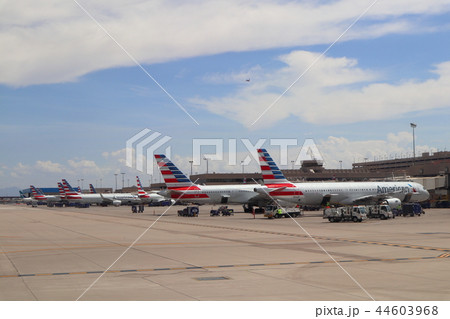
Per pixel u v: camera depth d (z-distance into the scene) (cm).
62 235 4669
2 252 3212
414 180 10981
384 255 2828
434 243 3494
